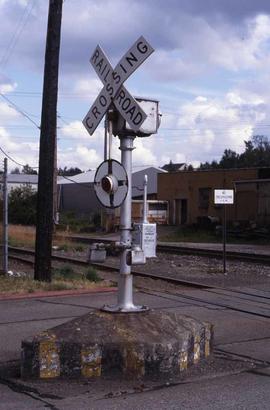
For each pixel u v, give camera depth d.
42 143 13.94
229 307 11.34
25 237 34.16
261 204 44.44
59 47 13.97
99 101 7.55
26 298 11.77
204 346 7.57
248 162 108.00
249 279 16.30
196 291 13.40
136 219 51.88
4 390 6.28
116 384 6.49
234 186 47.12
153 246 10.05
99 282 14.19
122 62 7.09
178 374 6.88
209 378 6.77
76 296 12.12
